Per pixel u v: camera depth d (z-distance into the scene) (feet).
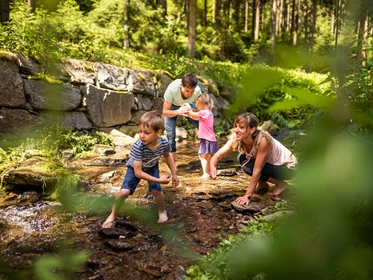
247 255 0.96
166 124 15.64
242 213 10.49
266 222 8.98
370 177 0.88
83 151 18.63
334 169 0.92
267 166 11.75
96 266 7.27
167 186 13.17
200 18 77.25
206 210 10.71
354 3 1.02
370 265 0.94
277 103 1.19
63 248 1.41
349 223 0.91
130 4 39.70
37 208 10.46
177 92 14.70
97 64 23.56
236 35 48.06
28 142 14.90
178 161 17.94
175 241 8.47
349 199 0.90
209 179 14.29
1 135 16.96
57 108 1.03
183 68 31.35
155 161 9.70
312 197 0.92
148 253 7.87
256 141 11.14
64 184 10.78
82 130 21.59
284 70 1.02
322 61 1.08
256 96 1.05
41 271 1.25
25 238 8.48
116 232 8.62
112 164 16.52
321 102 1.22
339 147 0.95
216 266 6.66
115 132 23.07
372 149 0.93
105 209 10.21
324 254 0.91
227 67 37.60
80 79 21.80
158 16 44.73
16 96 17.84
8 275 6.67
